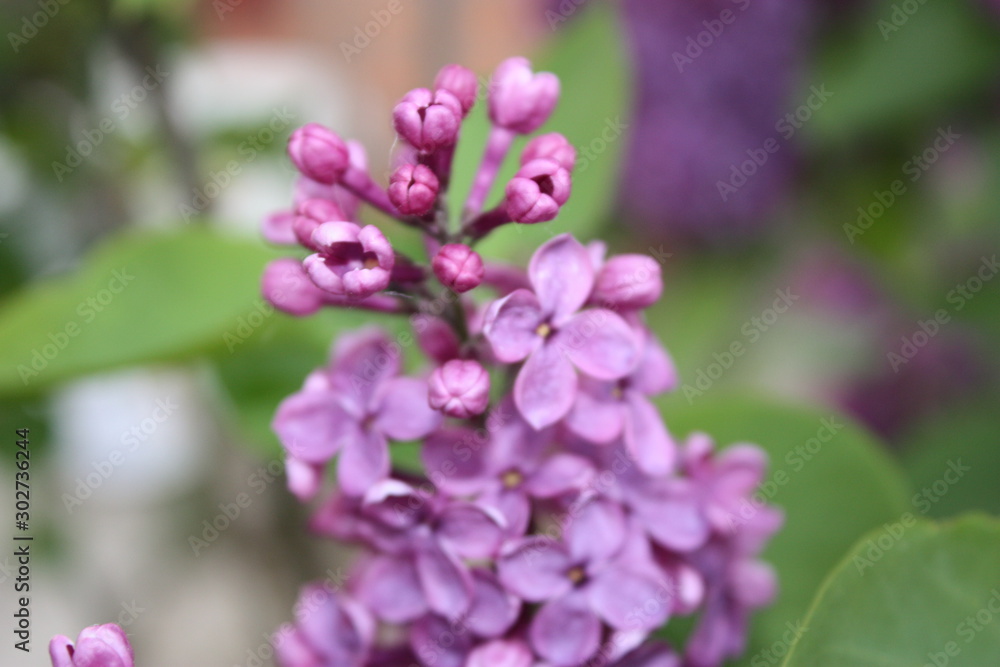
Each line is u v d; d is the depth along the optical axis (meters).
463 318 0.23
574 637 0.22
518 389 0.22
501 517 0.22
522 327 0.22
